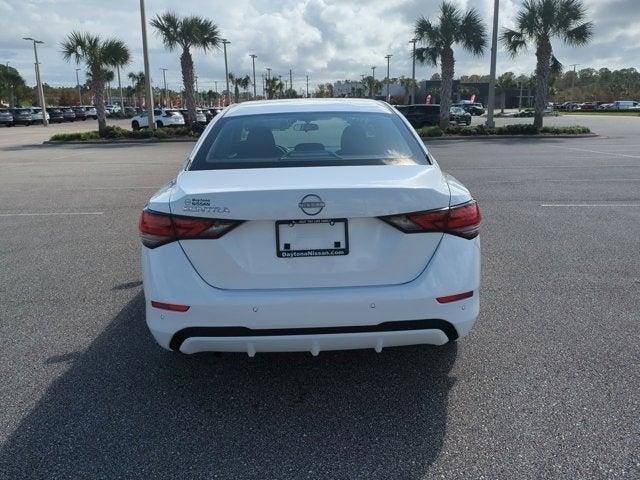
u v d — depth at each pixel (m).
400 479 2.44
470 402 3.03
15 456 2.63
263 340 2.73
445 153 18.05
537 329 3.94
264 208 2.65
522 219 7.49
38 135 35.00
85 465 2.56
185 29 30.02
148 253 2.83
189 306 2.72
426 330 2.79
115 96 137.62
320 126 3.60
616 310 4.26
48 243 6.62
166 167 15.31
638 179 11.09
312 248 2.72
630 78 150.00
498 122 45.78
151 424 2.89
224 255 2.72
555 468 2.47
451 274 2.78
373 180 2.80
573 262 5.51
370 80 88.62
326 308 2.70
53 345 3.83
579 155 16.50
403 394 3.14
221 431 2.82
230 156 3.30
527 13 26.39
